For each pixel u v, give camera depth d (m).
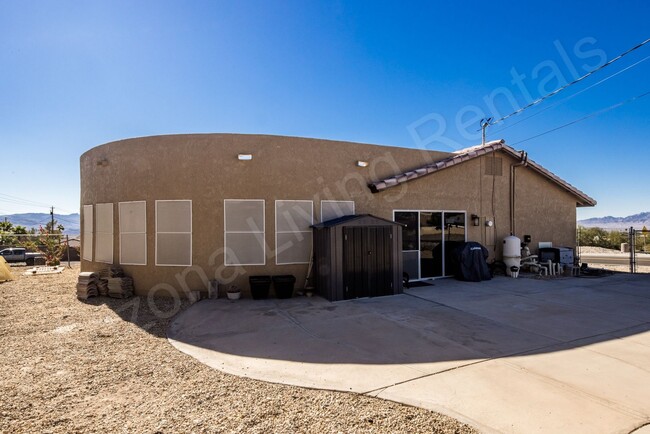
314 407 3.77
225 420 3.52
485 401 3.84
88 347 5.76
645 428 3.33
